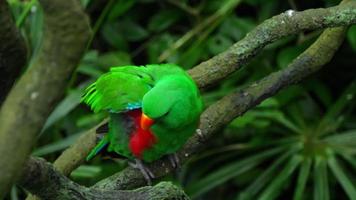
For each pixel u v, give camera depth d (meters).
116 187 4.15
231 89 7.16
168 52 7.32
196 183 6.94
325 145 6.78
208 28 7.75
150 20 7.96
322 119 7.09
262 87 4.29
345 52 7.87
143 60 8.34
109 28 7.91
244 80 7.47
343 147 6.73
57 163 4.39
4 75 2.05
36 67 1.69
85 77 7.78
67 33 1.67
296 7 7.77
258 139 7.22
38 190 2.64
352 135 6.84
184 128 3.95
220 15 7.14
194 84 3.95
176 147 4.09
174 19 7.92
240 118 6.60
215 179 6.88
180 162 4.30
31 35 6.25
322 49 4.27
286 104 7.28
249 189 6.83
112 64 7.43
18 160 1.68
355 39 6.82
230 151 7.61
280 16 4.02
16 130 1.67
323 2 7.77
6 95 2.08
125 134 4.12
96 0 7.62
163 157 4.28
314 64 4.29
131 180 4.19
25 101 1.68
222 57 4.17
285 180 6.55
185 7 7.76
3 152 1.67
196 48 7.32
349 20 3.88
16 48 2.00
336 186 7.71
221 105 4.25
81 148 4.40
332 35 4.23
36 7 6.31
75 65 1.71
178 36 8.00
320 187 6.46
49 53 1.68
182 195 3.19
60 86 1.70
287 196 7.86
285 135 7.23
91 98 4.20
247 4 8.08
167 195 3.09
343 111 7.54
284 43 7.40
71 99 6.43
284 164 7.15
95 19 7.84
